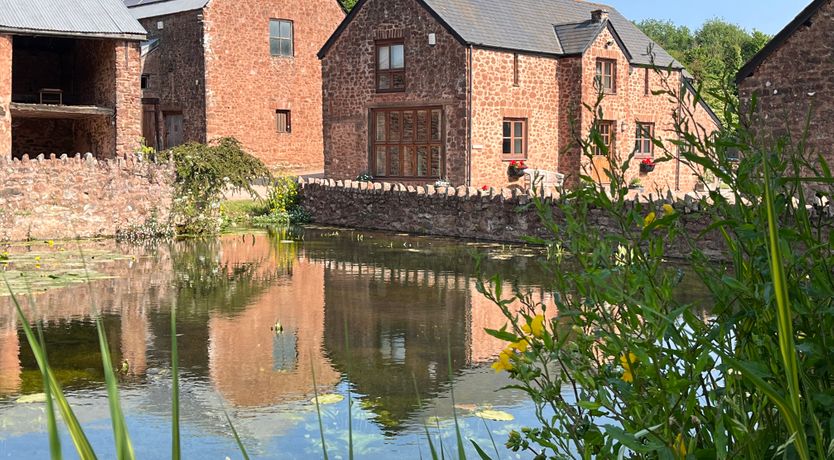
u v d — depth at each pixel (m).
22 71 26.78
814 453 1.60
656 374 1.79
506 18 24.11
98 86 24.34
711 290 1.98
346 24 24.67
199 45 28.53
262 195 24.41
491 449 5.29
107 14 22.97
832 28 15.93
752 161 1.97
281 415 6.12
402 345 8.33
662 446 1.65
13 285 11.55
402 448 5.36
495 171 22.88
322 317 9.73
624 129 25.09
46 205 17.22
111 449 5.40
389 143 24.11
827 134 16.16
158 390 6.79
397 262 14.34
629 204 12.74
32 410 6.23
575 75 24.02
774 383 1.70
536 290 11.10
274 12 30.03
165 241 17.56
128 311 10.05
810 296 1.76
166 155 18.98
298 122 31.03
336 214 21.05
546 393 2.32
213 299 10.89
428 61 22.94
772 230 1.16
